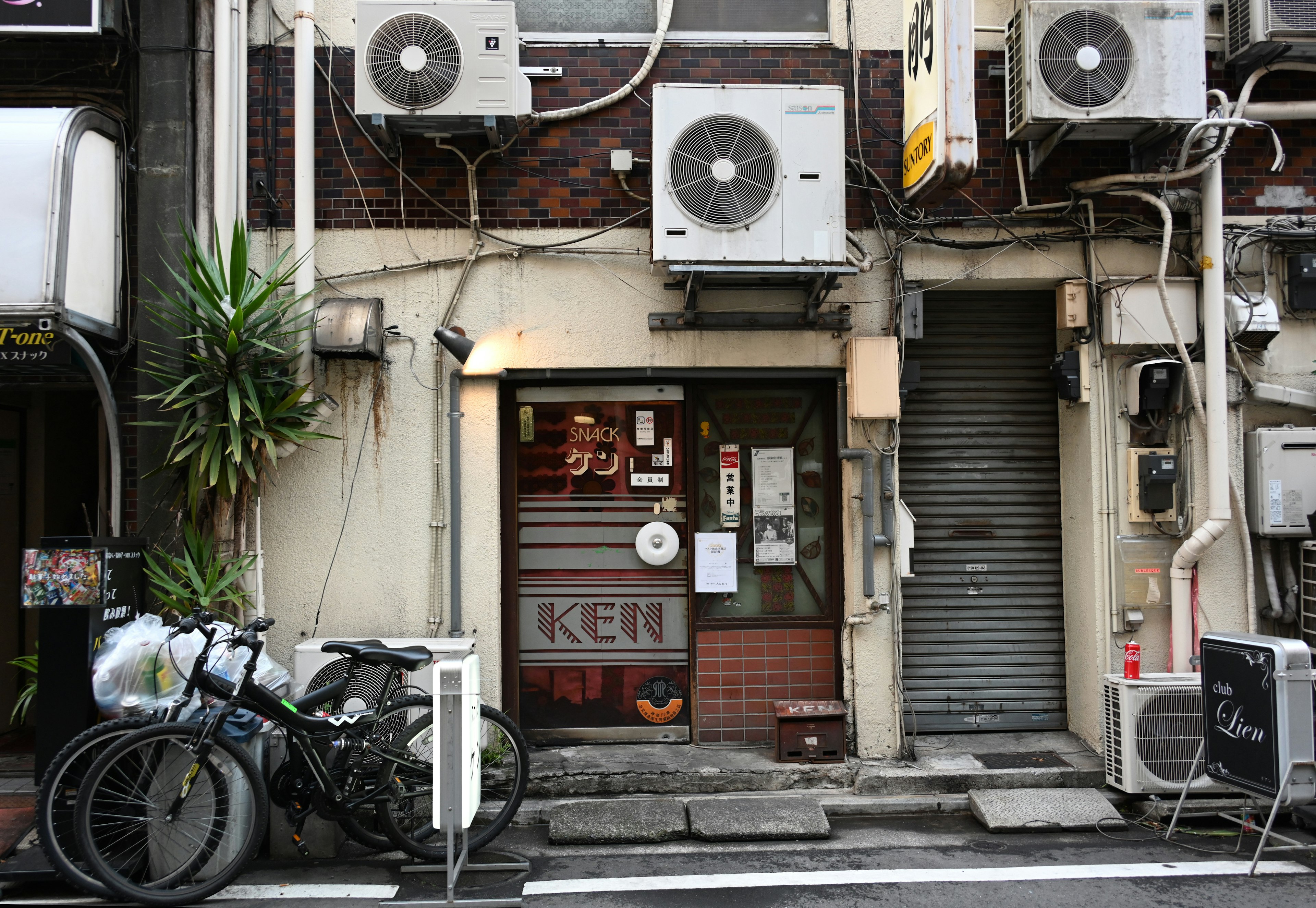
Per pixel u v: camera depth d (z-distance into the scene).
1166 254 5.11
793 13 5.66
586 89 5.46
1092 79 4.98
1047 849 4.34
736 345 5.36
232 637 3.96
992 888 3.87
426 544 5.30
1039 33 5.01
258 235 5.30
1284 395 5.38
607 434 5.61
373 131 5.14
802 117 4.89
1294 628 5.43
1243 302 5.30
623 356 5.33
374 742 4.09
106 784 3.96
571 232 5.38
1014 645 5.78
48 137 4.66
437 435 5.32
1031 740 5.57
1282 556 5.45
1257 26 5.17
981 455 5.81
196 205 5.20
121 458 4.96
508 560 5.53
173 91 5.16
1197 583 5.30
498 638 5.30
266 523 5.23
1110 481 5.38
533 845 4.40
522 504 5.60
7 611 5.93
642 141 5.42
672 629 5.61
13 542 6.00
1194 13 5.02
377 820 4.16
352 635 5.25
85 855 3.65
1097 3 5.00
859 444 5.38
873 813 4.81
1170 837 4.49
